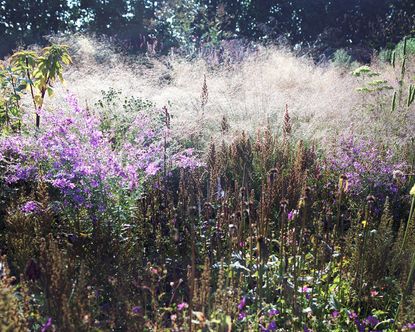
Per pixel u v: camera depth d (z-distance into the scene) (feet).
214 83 32.32
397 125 23.24
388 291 11.28
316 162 16.71
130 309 8.53
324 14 84.53
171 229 12.29
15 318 7.36
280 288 10.62
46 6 79.82
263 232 11.45
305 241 11.92
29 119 15.88
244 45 52.54
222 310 8.20
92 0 82.28
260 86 31.73
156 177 14.94
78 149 13.01
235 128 22.34
